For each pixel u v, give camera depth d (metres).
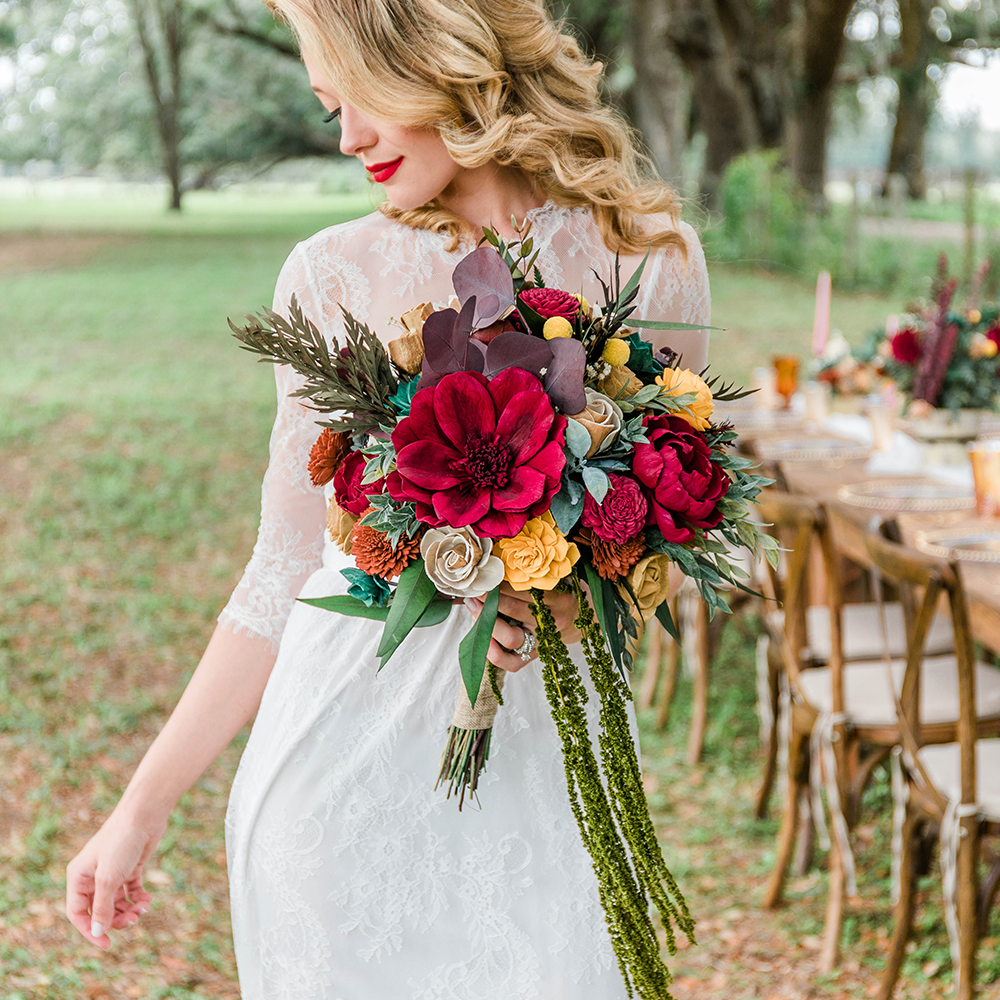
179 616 5.48
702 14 19.22
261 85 40.62
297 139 43.75
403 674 1.58
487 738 1.46
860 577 4.18
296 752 1.58
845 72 22.38
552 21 1.60
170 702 4.57
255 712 1.69
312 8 1.42
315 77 1.51
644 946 1.35
